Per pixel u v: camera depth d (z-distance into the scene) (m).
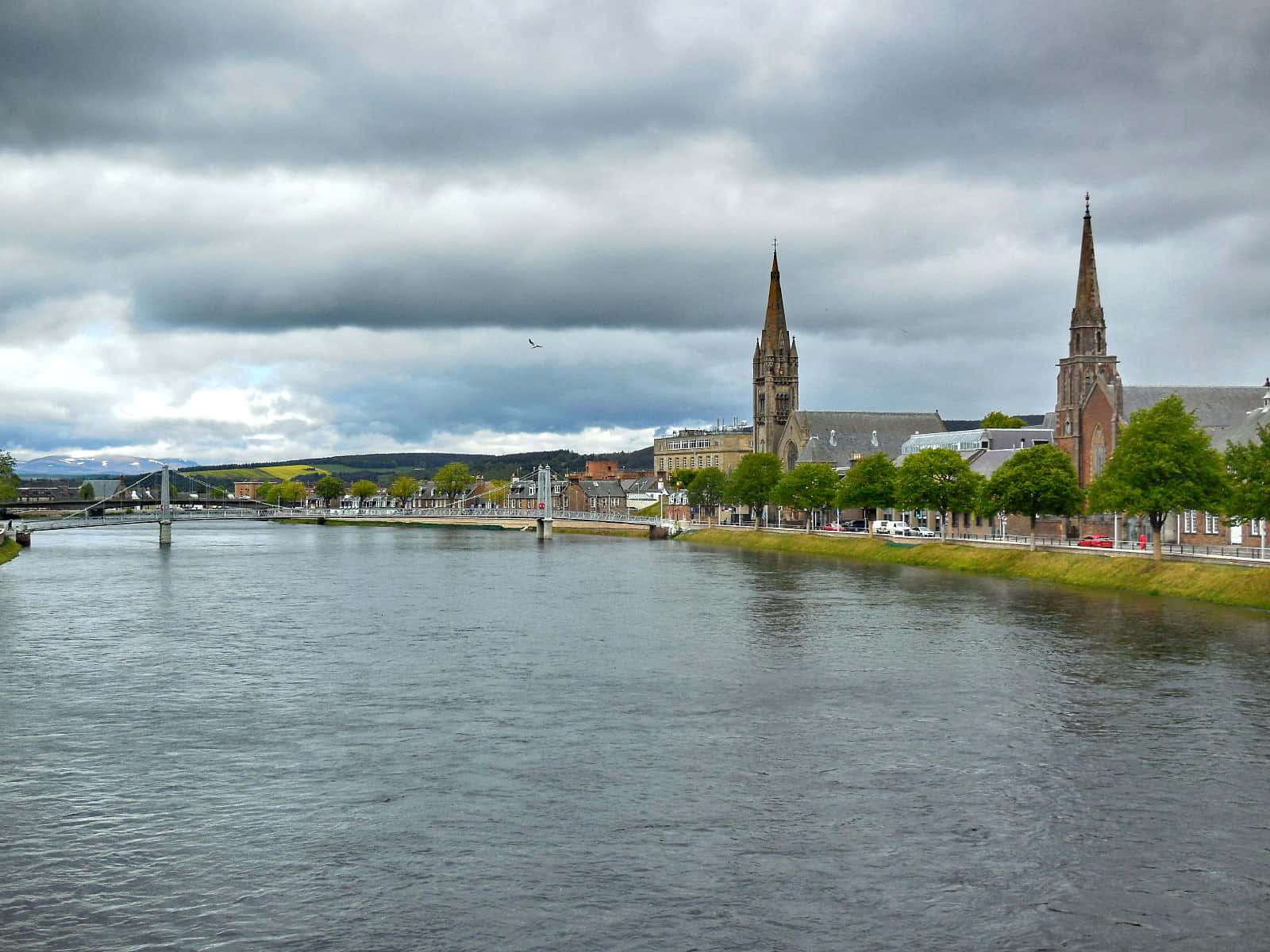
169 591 132.62
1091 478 170.00
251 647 87.56
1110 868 40.94
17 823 46.03
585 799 48.50
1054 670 74.50
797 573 150.75
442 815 46.56
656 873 40.69
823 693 68.75
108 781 51.44
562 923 36.91
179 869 41.31
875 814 46.47
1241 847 42.75
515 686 71.25
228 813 47.00
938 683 71.06
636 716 62.97
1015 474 141.62
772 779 51.12
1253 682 69.56
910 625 95.75
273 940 35.94
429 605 115.81
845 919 37.09
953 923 36.84
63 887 39.88
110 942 35.91
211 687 71.38
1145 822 45.38
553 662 79.69
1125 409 167.75
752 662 79.00
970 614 101.75
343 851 42.81
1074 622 94.94
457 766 53.38
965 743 56.81
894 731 59.44
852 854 42.28
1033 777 51.06
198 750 56.44
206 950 35.38
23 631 96.88
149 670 77.56
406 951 35.22
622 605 114.75
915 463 168.00
